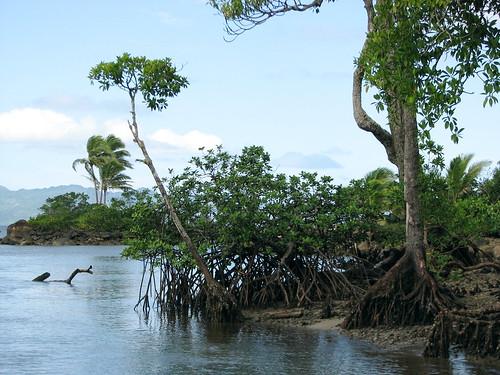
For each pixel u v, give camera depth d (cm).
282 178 2800
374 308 2244
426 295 2195
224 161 2838
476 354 1852
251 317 2572
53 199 11581
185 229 2791
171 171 2836
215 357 1952
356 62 2580
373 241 2966
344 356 1919
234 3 2778
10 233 10781
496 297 2530
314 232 2761
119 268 5462
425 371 1725
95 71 2670
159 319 2661
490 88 1523
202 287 2686
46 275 4331
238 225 2672
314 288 2719
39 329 2464
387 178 6038
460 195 5247
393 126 2673
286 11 2812
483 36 1550
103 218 10469
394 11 1605
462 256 3162
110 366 1869
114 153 11344
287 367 1809
